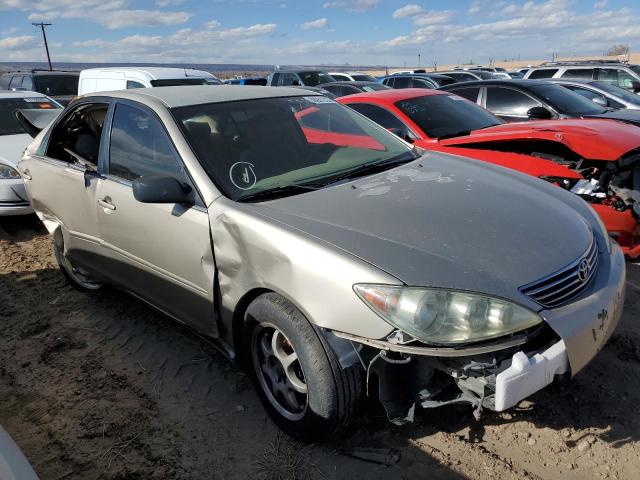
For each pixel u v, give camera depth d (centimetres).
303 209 264
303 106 369
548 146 510
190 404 302
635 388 293
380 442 263
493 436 265
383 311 215
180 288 306
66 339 378
